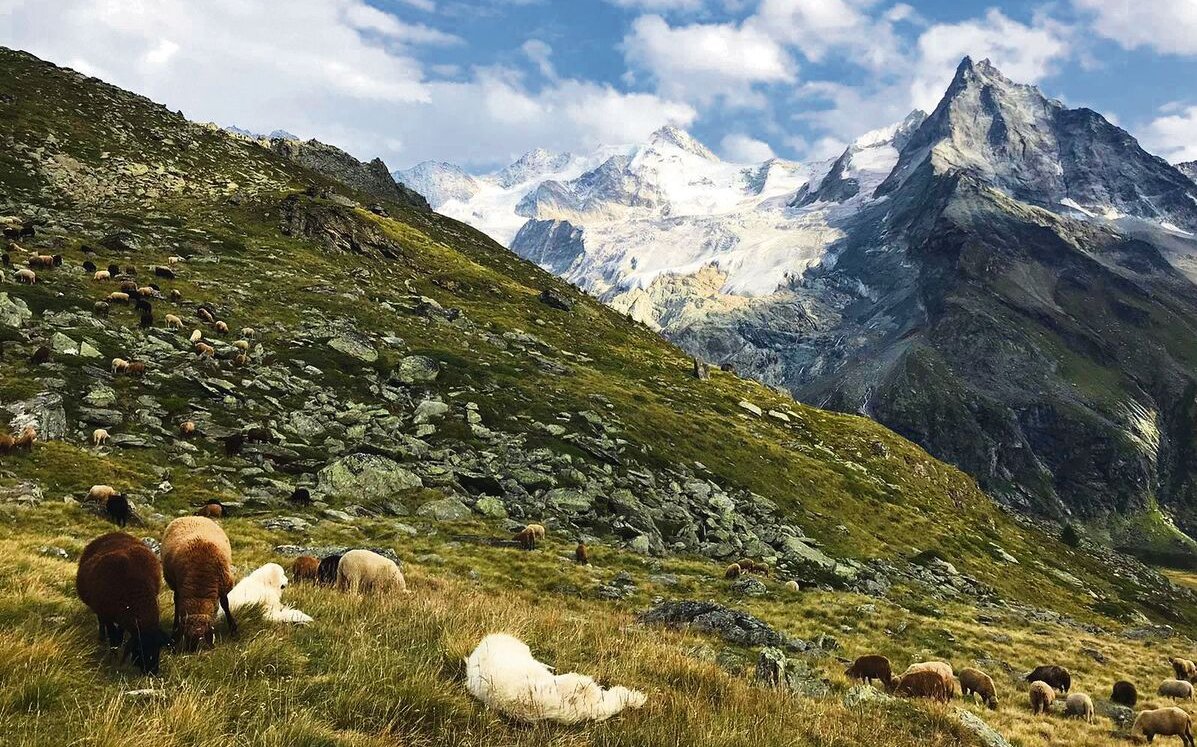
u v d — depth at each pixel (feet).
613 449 203.51
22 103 321.52
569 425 208.03
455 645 27.61
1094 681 98.32
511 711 23.02
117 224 254.27
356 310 242.99
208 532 27.61
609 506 169.07
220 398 150.20
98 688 20.61
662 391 303.89
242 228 297.53
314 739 18.81
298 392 169.37
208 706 19.21
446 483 150.41
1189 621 307.37
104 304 166.91
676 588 110.83
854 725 32.83
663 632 62.13
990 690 74.43
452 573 90.89
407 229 421.59
